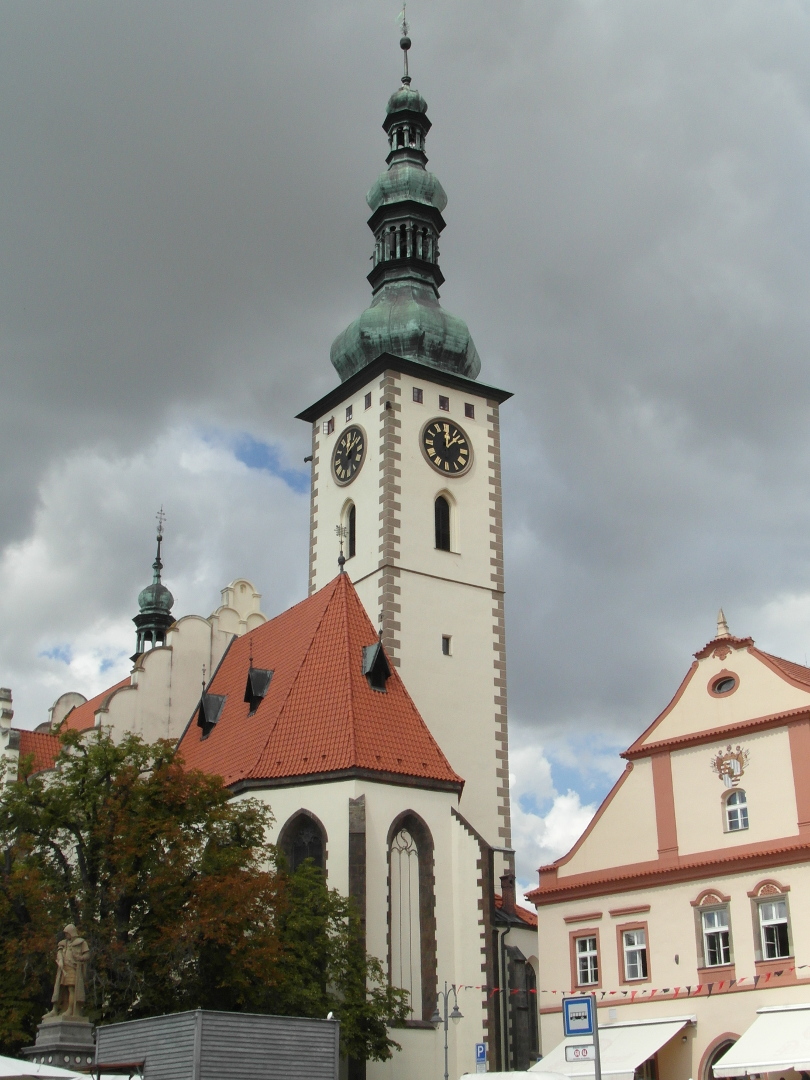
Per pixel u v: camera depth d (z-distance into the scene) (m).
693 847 50.94
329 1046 32.28
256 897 45.94
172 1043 31.09
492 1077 34.84
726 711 51.41
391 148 82.06
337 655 59.72
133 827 46.28
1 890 47.03
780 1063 42.59
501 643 71.88
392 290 78.00
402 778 55.38
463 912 55.34
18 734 68.25
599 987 52.34
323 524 76.19
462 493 73.75
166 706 70.25
